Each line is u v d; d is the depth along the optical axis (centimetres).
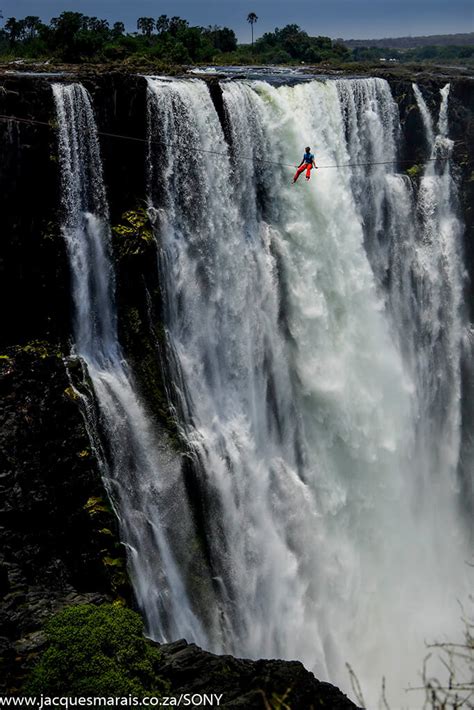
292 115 4591
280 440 4600
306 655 4259
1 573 3372
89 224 4116
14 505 3612
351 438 4756
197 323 4372
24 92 3869
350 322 4834
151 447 4109
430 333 5369
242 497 4316
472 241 5519
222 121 4388
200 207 4344
